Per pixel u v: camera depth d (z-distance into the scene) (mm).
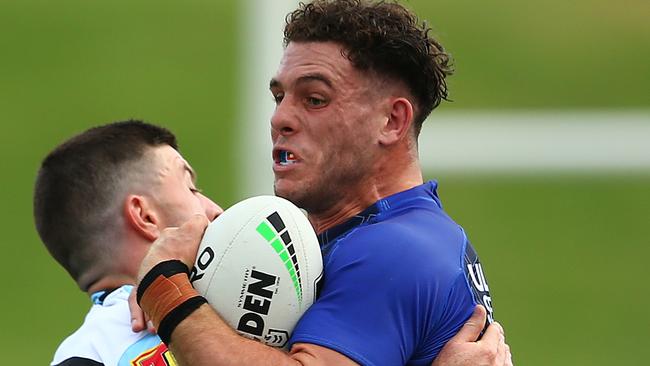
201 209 17109
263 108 48281
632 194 45875
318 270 13938
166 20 56500
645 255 42656
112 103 50594
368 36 14641
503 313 40156
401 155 15094
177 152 17375
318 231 15312
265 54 48844
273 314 13562
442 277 13875
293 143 14648
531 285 41406
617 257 42812
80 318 39719
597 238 43812
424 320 13703
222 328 13281
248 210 13969
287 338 13727
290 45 15000
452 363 13742
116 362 15219
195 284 13703
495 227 44062
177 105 50031
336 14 14742
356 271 13656
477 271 14945
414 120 15258
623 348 38094
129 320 15633
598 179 46438
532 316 40000
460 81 50906
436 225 14625
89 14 57562
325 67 14578
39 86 52188
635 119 48125
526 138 47188
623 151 47062
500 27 54719
